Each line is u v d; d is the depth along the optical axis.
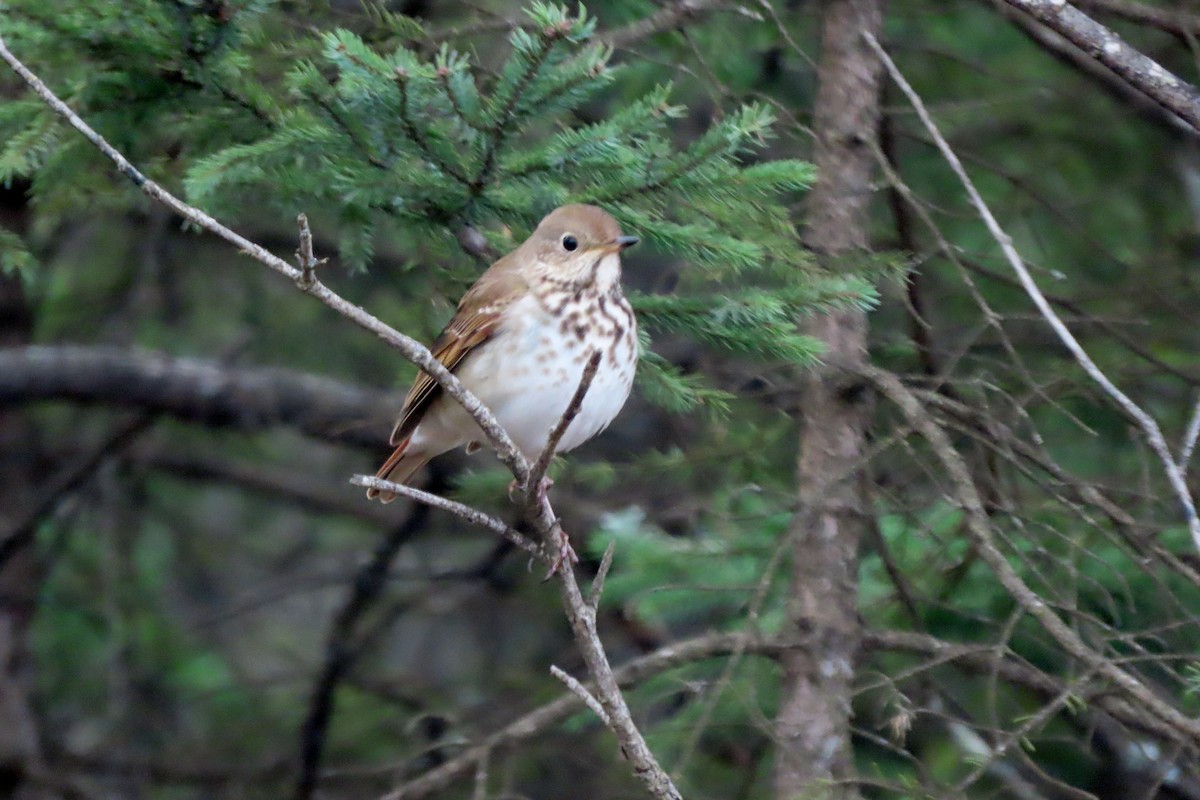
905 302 10.63
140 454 16.91
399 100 8.28
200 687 16.34
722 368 12.51
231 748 16.02
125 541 16.75
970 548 10.80
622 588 11.51
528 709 14.86
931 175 14.04
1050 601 9.95
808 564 10.51
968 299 13.30
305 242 6.85
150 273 15.91
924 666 9.55
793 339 9.28
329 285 15.66
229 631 18.64
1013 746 9.14
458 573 15.69
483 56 12.77
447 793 14.04
